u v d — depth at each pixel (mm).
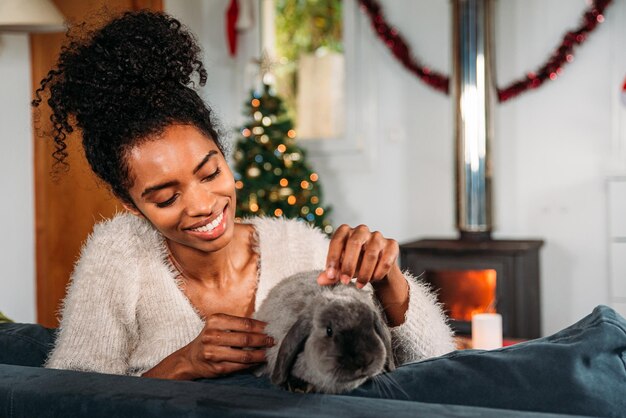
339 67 4707
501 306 3682
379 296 1167
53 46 3844
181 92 1211
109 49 1199
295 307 1070
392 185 4543
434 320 1231
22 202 3807
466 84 3861
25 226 3826
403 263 3814
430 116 4434
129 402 828
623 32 4004
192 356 1112
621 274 3877
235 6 4707
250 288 1463
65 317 1373
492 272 3750
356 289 1075
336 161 4668
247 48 4930
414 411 746
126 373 1373
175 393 840
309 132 4809
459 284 3797
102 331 1357
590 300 4125
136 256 1415
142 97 1166
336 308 943
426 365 938
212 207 1187
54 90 1260
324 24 4734
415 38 4426
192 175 1170
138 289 1407
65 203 3910
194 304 1443
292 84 4840
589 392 875
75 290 1394
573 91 4117
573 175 4137
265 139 4293
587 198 4113
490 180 3912
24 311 3836
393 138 4520
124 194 1251
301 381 972
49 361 1300
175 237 1237
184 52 1241
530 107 4191
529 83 4090
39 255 3883
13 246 3766
